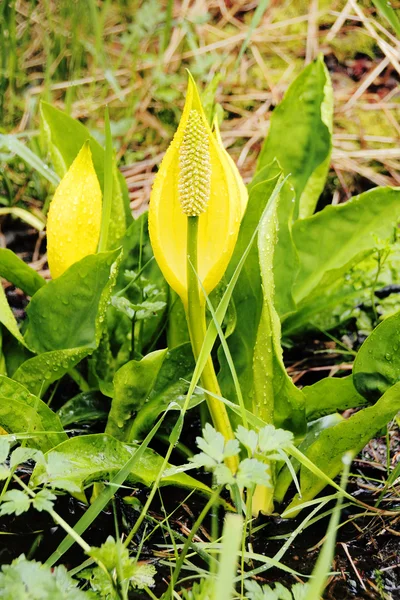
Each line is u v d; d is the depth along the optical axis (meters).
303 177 1.48
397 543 1.24
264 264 1.21
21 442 1.26
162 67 2.42
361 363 1.23
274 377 1.23
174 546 1.15
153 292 1.35
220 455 1.10
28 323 1.32
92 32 2.42
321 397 1.27
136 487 1.28
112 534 1.25
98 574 1.14
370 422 1.20
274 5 2.63
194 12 2.58
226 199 1.19
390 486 1.30
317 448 1.23
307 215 1.48
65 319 1.30
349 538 1.25
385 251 1.42
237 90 2.32
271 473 1.25
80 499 1.26
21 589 1.05
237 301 1.27
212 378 1.22
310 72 1.47
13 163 1.99
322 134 1.47
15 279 1.37
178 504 1.28
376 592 1.19
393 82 2.29
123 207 1.41
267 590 1.10
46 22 2.38
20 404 1.21
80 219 1.29
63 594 1.06
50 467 1.12
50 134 1.43
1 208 1.85
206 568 1.21
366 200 1.41
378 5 1.28
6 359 1.34
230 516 0.99
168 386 1.28
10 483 1.29
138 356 1.36
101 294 1.27
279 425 1.26
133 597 1.18
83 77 2.42
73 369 1.37
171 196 1.19
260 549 1.23
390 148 2.02
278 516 1.25
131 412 1.25
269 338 1.22
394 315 1.20
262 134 2.13
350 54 2.39
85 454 1.19
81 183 1.28
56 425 1.24
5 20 2.08
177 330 1.36
